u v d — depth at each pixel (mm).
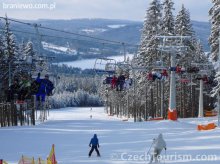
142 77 69875
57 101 197250
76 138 32719
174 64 43938
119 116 122938
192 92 75375
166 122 41094
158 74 49188
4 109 59188
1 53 63375
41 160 19828
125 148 24344
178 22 65688
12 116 58594
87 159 20609
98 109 185000
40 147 27375
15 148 27094
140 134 33219
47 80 42562
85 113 147125
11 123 60969
